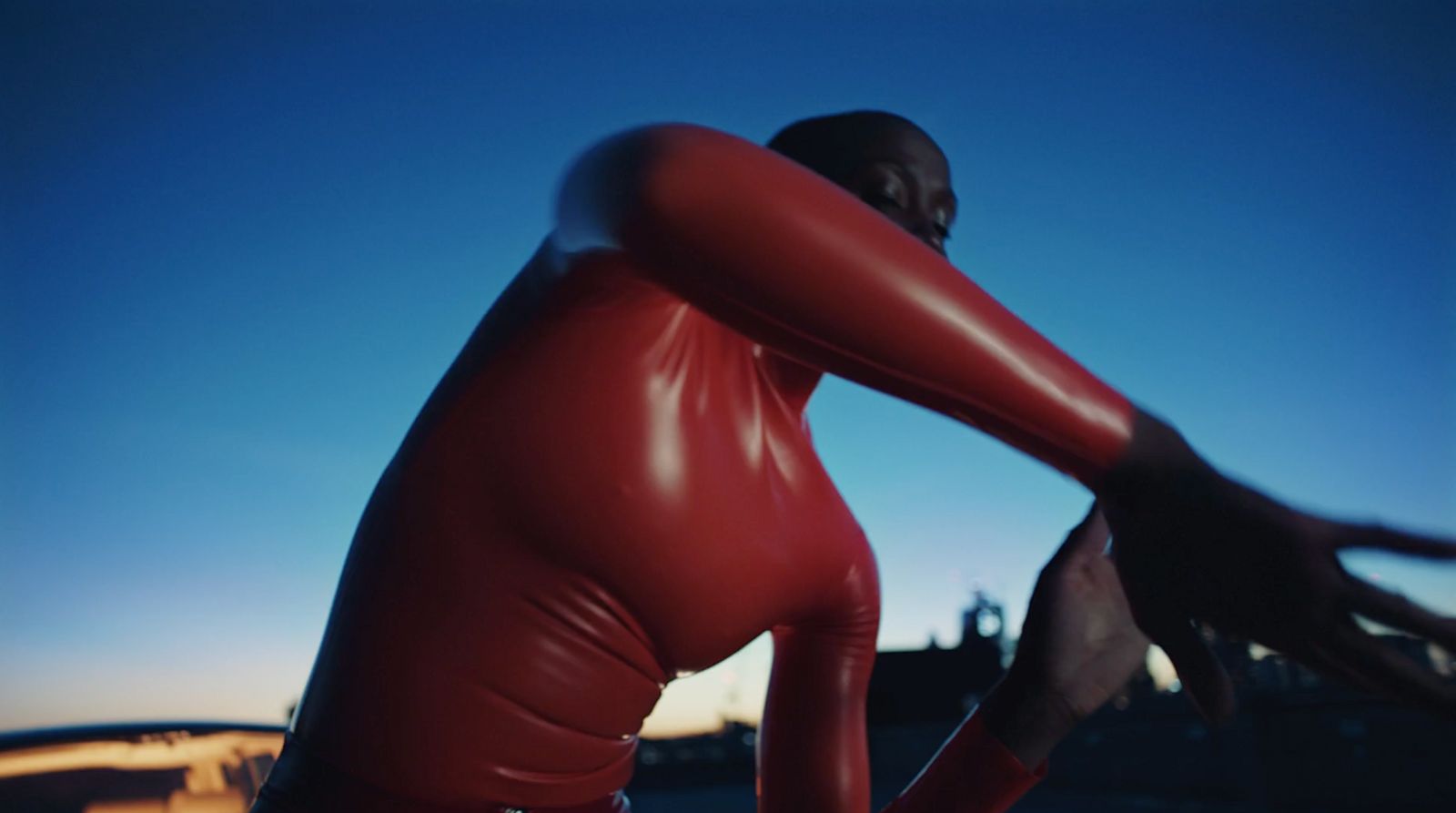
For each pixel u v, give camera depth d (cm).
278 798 68
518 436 63
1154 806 1414
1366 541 38
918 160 71
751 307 45
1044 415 42
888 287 43
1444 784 1154
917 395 45
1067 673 86
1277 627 38
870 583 88
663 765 2470
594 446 62
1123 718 1606
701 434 66
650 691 69
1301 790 1251
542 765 66
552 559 63
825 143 72
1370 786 1205
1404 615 36
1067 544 90
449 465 64
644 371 64
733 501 67
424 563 64
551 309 63
